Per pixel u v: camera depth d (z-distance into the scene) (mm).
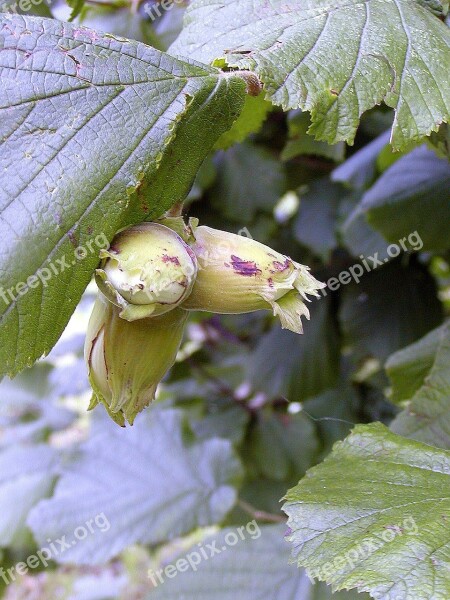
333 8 156
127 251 130
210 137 145
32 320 122
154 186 138
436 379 189
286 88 142
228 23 160
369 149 301
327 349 374
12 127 129
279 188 337
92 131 131
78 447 345
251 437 404
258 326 420
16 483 383
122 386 144
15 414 468
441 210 266
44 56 134
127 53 138
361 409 395
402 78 148
